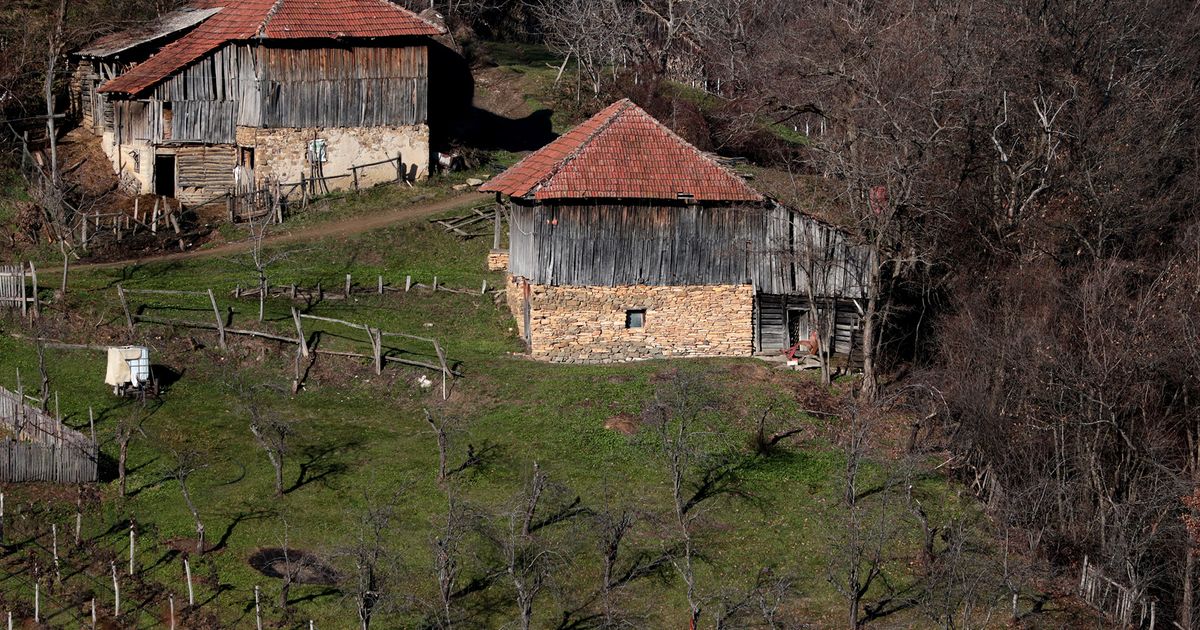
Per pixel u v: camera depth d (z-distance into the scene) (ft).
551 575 259.19
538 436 306.14
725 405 320.09
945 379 322.75
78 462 281.54
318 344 339.16
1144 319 311.06
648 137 346.95
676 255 343.05
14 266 347.97
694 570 265.75
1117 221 371.35
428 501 282.15
